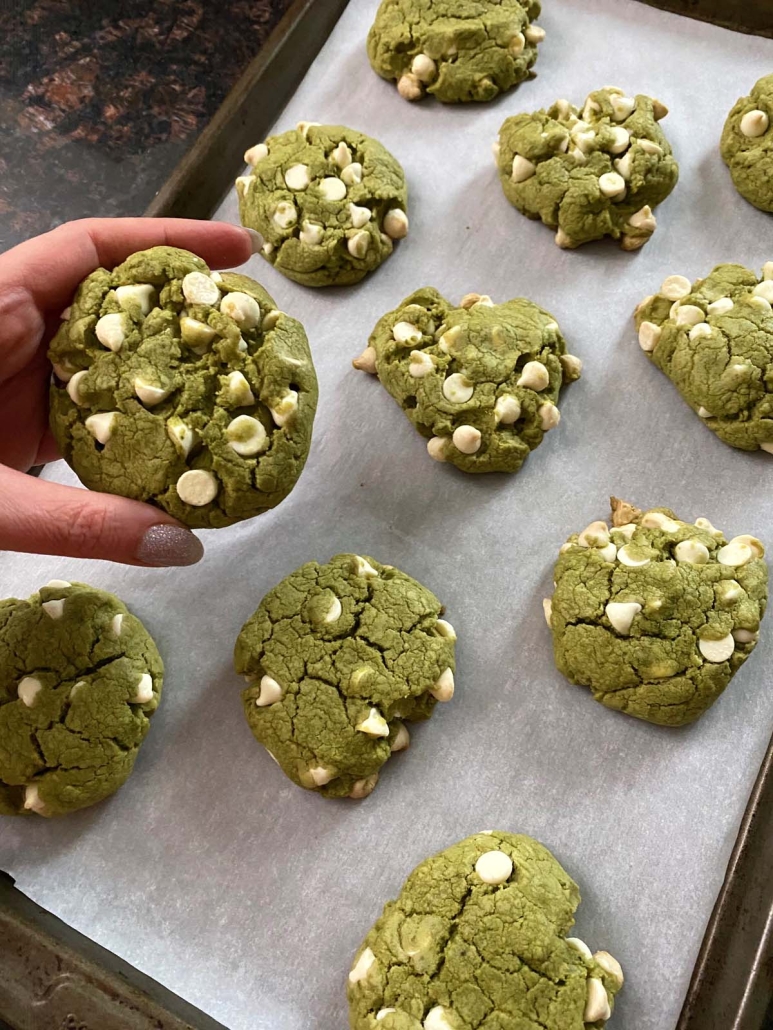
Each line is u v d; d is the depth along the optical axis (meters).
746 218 0.33
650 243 0.33
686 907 0.24
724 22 0.35
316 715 0.26
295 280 0.33
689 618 0.26
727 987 0.22
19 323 0.25
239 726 0.27
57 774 0.25
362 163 0.33
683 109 0.34
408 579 0.28
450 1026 0.22
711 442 0.30
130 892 0.25
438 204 0.34
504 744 0.26
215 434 0.23
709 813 0.25
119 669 0.26
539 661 0.27
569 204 0.32
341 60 0.37
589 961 0.23
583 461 0.30
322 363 0.32
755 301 0.29
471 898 0.23
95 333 0.23
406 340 0.30
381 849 0.25
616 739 0.26
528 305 0.31
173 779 0.27
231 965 0.24
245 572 0.29
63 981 0.23
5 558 0.30
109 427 0.23
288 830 0.26
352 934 0.24
